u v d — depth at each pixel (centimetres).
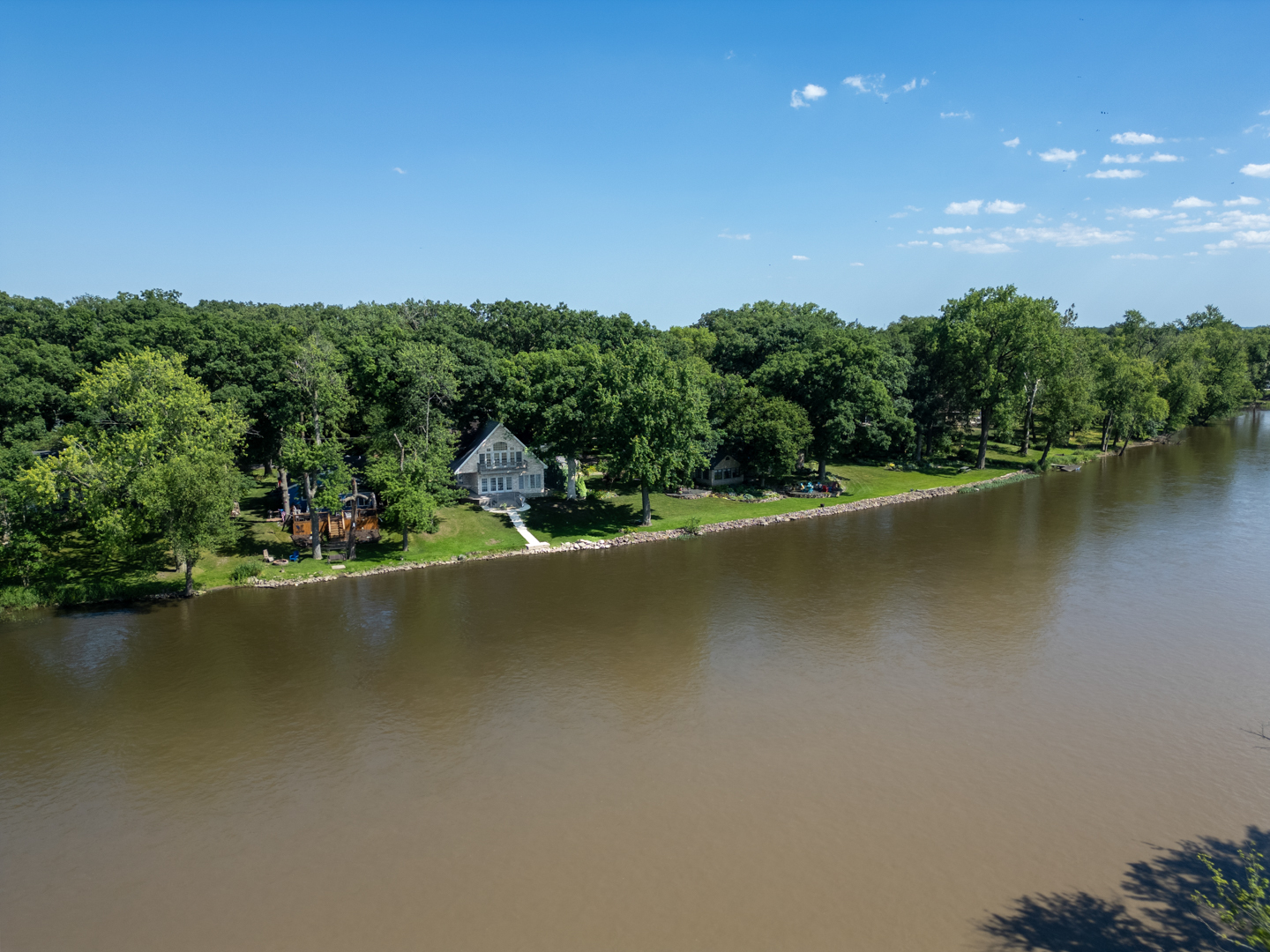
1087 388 9806
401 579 5322
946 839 2525
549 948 2081
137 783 2895
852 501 7875
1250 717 3306
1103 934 2108
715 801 2744
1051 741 3130
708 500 7694
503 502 7181
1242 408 17200
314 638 4256
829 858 2441
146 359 4897
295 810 2717
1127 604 4694
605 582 5269
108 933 2162
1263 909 1830
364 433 7212
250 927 2177
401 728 3281
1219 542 6028
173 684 3694
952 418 10525
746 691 3606
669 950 2070
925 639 4206
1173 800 2722
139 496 4497
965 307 9781
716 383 8556
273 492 6762
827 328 11031
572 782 2875
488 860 2445
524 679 3753
